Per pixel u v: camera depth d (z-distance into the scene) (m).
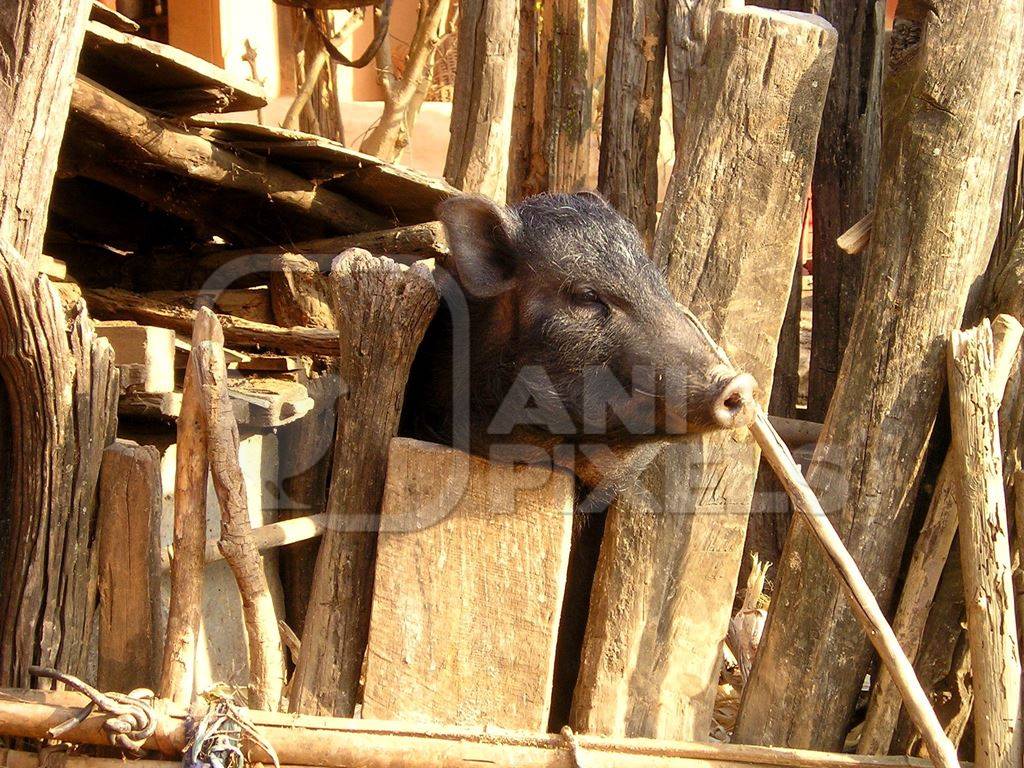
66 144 3.98
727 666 5.07
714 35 3.51
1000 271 3.61
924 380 3.46
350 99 12.42
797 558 3.57
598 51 11.76
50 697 3.07
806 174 3.45
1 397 3.29
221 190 4.28
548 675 3.26
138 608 3.25
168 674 3.06
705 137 3.48
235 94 4.17
